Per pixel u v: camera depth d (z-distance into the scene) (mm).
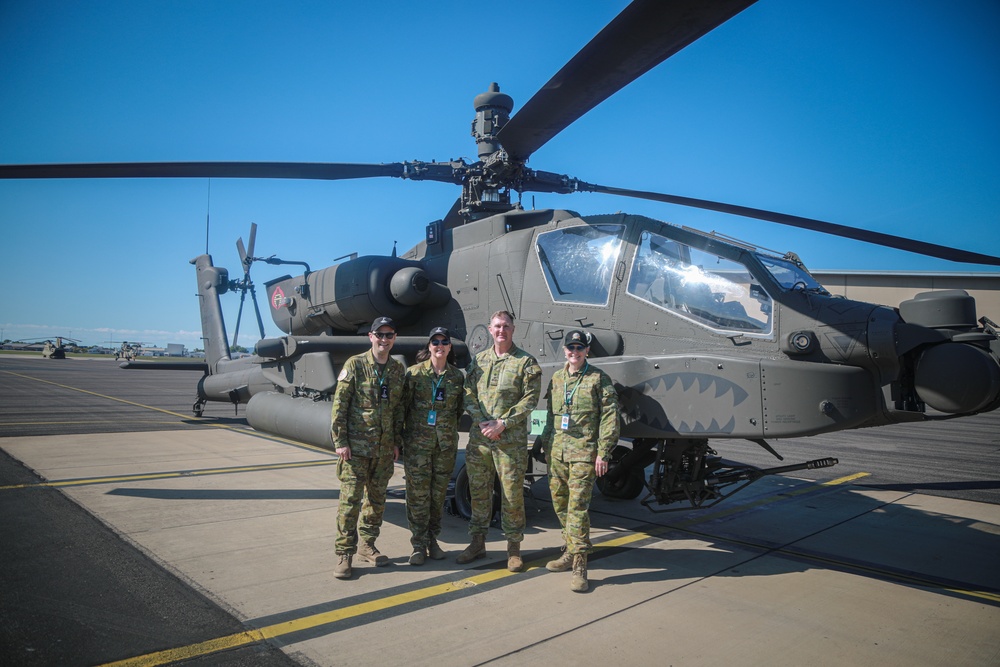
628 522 5492
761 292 4520
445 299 6902
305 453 8844
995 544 4898
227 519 5176
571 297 5559
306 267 8578
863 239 5848
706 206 6484
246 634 3025
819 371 4039
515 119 4906
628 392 4555
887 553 4617
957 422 16312
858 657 2908
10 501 5508
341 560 3863
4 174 5070
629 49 3664
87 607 3287
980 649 3021
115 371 40062
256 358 9383
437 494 4234
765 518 5695
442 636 3045
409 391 4242
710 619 3309
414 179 6875
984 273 22141
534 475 5270
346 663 2750
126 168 5301
